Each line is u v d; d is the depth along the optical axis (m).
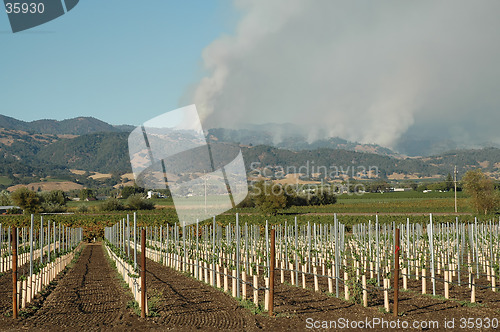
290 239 27.39
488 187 77.62
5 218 62.94
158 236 41.06
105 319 12.13
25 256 27.12
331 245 26.55
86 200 133.25
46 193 87.12
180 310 13.21
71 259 31.80
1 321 11.95
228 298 15.23
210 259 21.95
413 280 19.75
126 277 19.52
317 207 91.12
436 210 86.56
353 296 14.23
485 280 19.92
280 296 15.52
